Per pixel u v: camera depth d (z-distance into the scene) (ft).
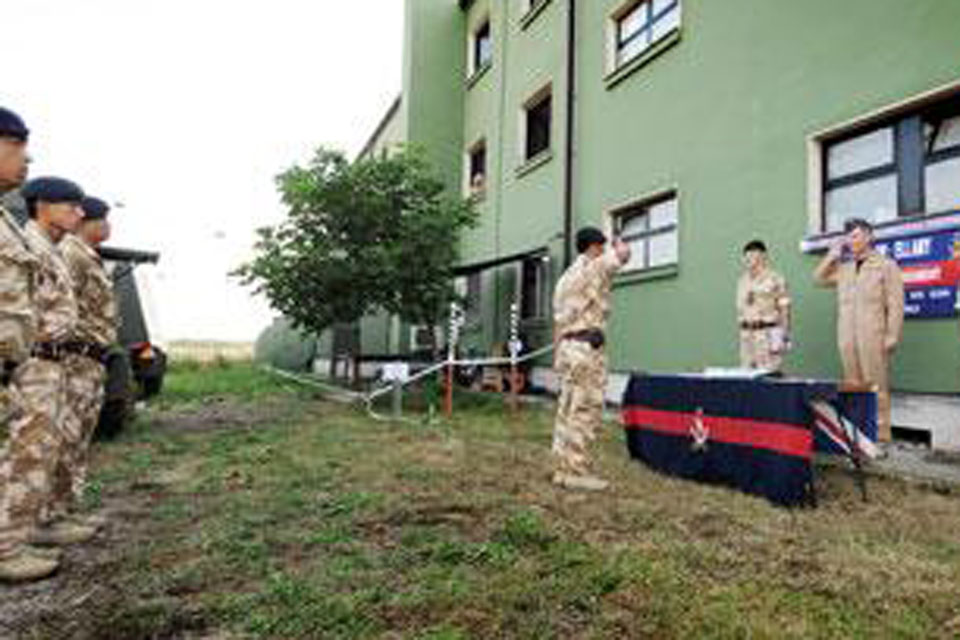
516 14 44.78
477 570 9.70
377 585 9.10
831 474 16.01
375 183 34.63
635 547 10.64
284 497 13.98
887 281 17.21
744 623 7.93
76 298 11.60
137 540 11.21
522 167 42.42
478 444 20.77
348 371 51.03
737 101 25.63
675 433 16.57
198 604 8.51
